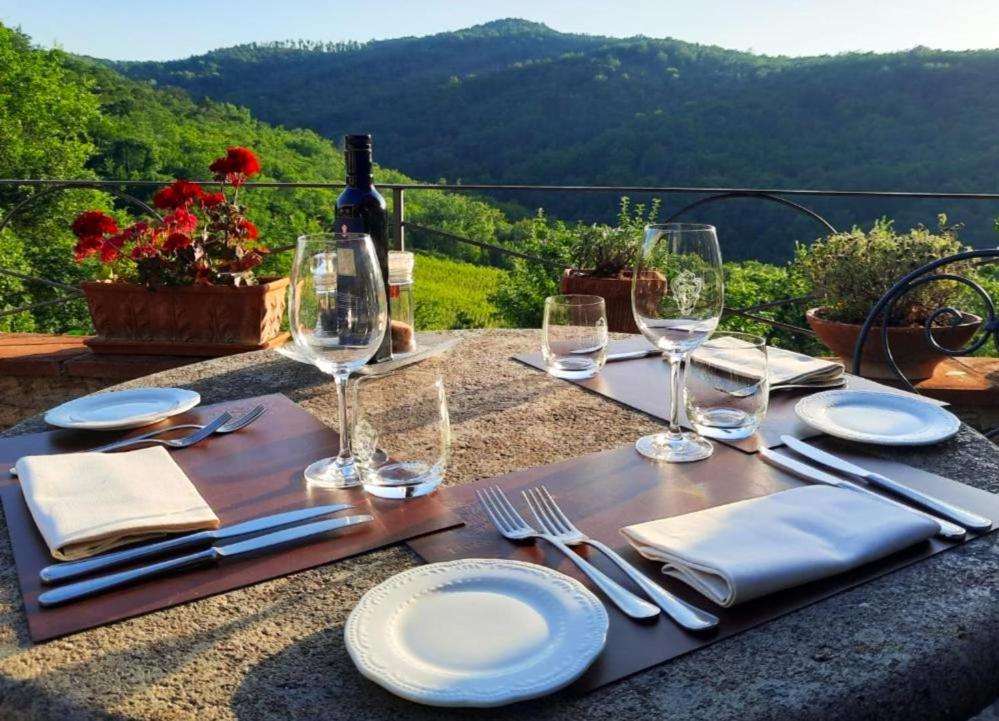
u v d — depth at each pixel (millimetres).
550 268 7465
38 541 766
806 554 680
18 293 17438
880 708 543
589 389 1270
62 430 1103
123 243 2373
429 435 868
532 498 851
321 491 882
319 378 1350
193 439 1037
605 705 527
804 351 6352
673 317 1011
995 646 609
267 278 2508
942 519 788
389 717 520
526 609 616
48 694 548
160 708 531
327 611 650
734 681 551
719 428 1026
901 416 1072
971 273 2447
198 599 666
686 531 726
